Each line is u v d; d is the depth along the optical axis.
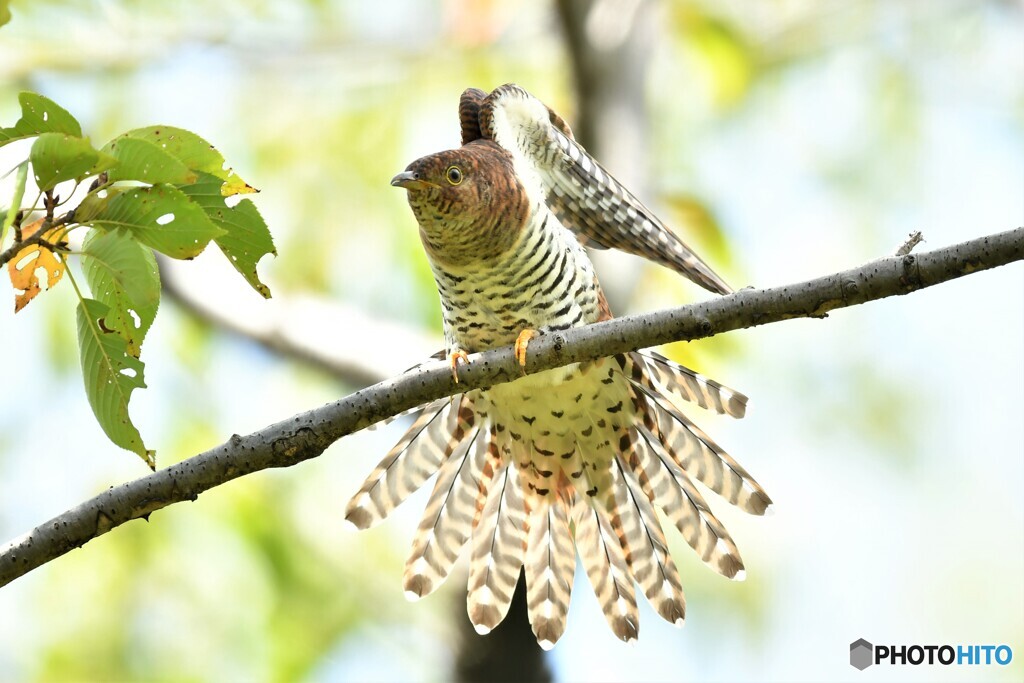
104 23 11.33
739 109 13.72
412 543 7.93
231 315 10.78
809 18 13.66
